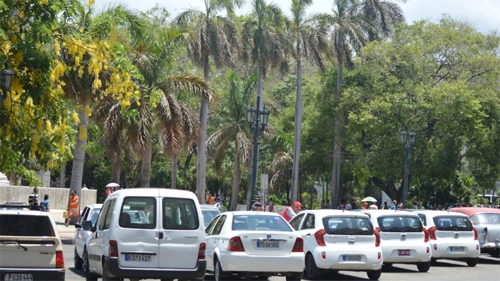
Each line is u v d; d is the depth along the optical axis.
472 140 76.62
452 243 34.97
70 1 24.69
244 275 25.00
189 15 69.06
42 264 19.61
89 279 25.16
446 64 79.44
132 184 111.38
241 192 107.81
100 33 25.56
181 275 21.48
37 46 23.50
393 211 32.84
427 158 75.00
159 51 55.28
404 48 77.75
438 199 91.12
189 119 53.12
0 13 22.66
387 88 76.62
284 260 24.72
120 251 21.23
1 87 22.31
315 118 83.38
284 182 100.44
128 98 26.20
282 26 78.25
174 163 75.00
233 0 69.25
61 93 24.08
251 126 51.34
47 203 50.44
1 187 68.38
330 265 28.17
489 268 35.22
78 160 54.09
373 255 28.47
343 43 81.19
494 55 79.75
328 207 80.12
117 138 51.56
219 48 67.94
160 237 21.45
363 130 78.62
